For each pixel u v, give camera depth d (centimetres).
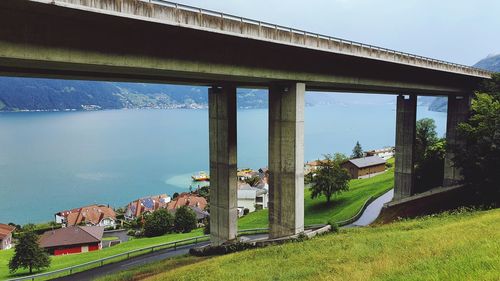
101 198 13762
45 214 12038
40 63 2022
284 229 3481
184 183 15925
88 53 2058
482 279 921
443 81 5272
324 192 6425
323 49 3228
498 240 1479
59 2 1752
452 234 1967
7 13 1773
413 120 5322
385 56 3950
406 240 2127
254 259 2514
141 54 2289
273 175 3544
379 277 1282
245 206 10950
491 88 5169
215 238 3803
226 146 3584
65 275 3569
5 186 15125
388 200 5947
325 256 2131
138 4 2066
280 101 3459
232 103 3562
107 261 4000
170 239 5884
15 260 4506
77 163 19775
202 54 2627
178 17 2269
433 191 5191
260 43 2839
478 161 3797
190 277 2234
